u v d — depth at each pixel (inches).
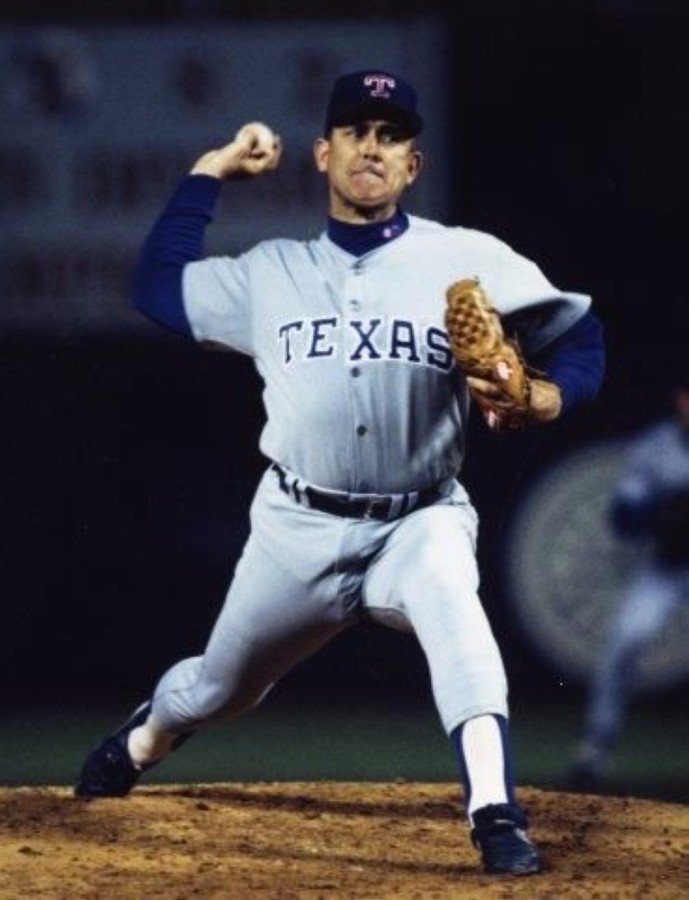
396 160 876.0
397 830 951.6
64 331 2143.2
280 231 2101.4
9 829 930.7
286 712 2076.8
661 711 2133.4
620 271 2250.2
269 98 2108.8
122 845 903.1
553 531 2080.5
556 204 2247.8
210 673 936.9
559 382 872.9
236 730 1935.3
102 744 997.8
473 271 880.9
